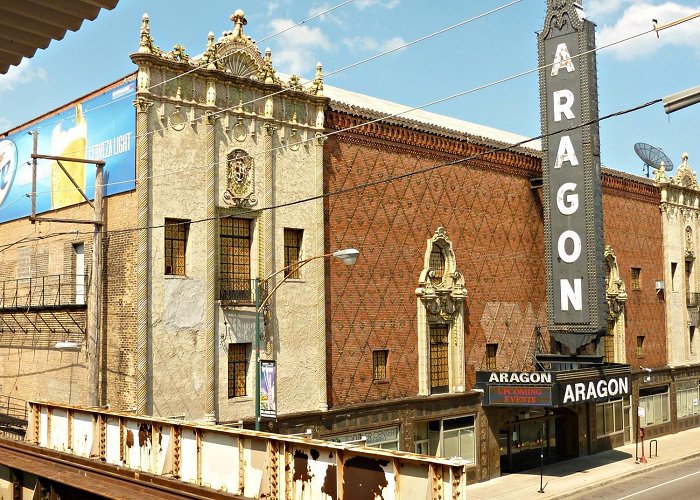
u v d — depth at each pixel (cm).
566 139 3594
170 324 2534
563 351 4178
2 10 513
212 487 1495
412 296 3372
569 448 4347
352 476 1232
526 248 4028
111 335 2567
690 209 5597
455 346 3556
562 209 3619
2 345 3325
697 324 5575
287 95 2905
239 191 2744
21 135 3344
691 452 4491
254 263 2792
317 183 2988
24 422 3014
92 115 2783
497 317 3806
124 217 2556
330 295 3027
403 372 3294
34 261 3180
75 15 522
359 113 3188
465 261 3650
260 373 2353
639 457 4294
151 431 1670
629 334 4856
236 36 2786
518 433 4034
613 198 4797
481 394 3625
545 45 3659
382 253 3247
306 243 2936
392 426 3216
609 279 4700
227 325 2683
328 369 2992
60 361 2875
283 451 1359
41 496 1686
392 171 3316
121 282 2545
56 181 3028
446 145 3588
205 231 2648
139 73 2519
